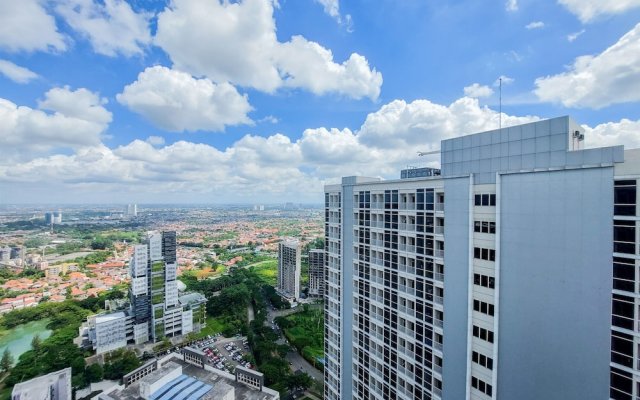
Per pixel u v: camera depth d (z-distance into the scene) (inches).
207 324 6865.2
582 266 1095.6
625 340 1008.9
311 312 7121.1
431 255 1628.9
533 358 1224.2
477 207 1411.2
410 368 1774.1
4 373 4717.0
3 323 6368.1
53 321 6432.1
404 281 1798.7
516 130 1264.8
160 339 5915.4
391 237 1866.4
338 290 2315.5
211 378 2662.4
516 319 1269.7
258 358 4933.6
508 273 1289.4
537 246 1203.2
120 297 7805.1
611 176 1024.9
